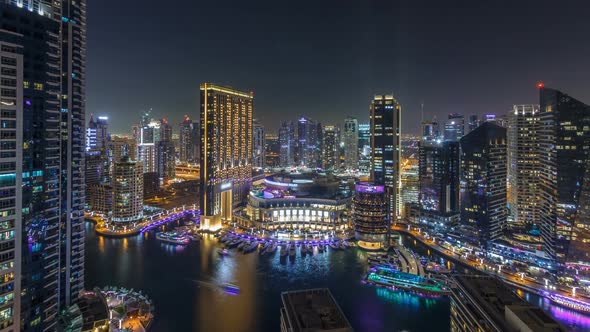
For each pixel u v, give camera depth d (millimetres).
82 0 173375
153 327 170375
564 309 190000
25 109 129000
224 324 173500
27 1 138375
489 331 100938
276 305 194000
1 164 117188
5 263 118375
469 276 129375
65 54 161625
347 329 96812
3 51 118625
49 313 136500
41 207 134250
